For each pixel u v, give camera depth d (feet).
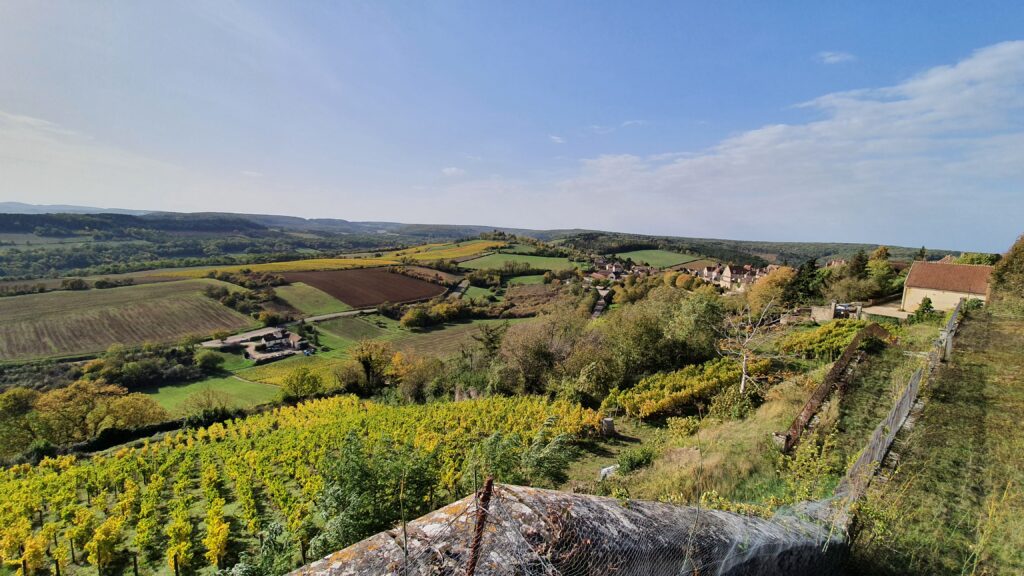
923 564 18.11
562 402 75.25
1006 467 26.14
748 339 69.00
